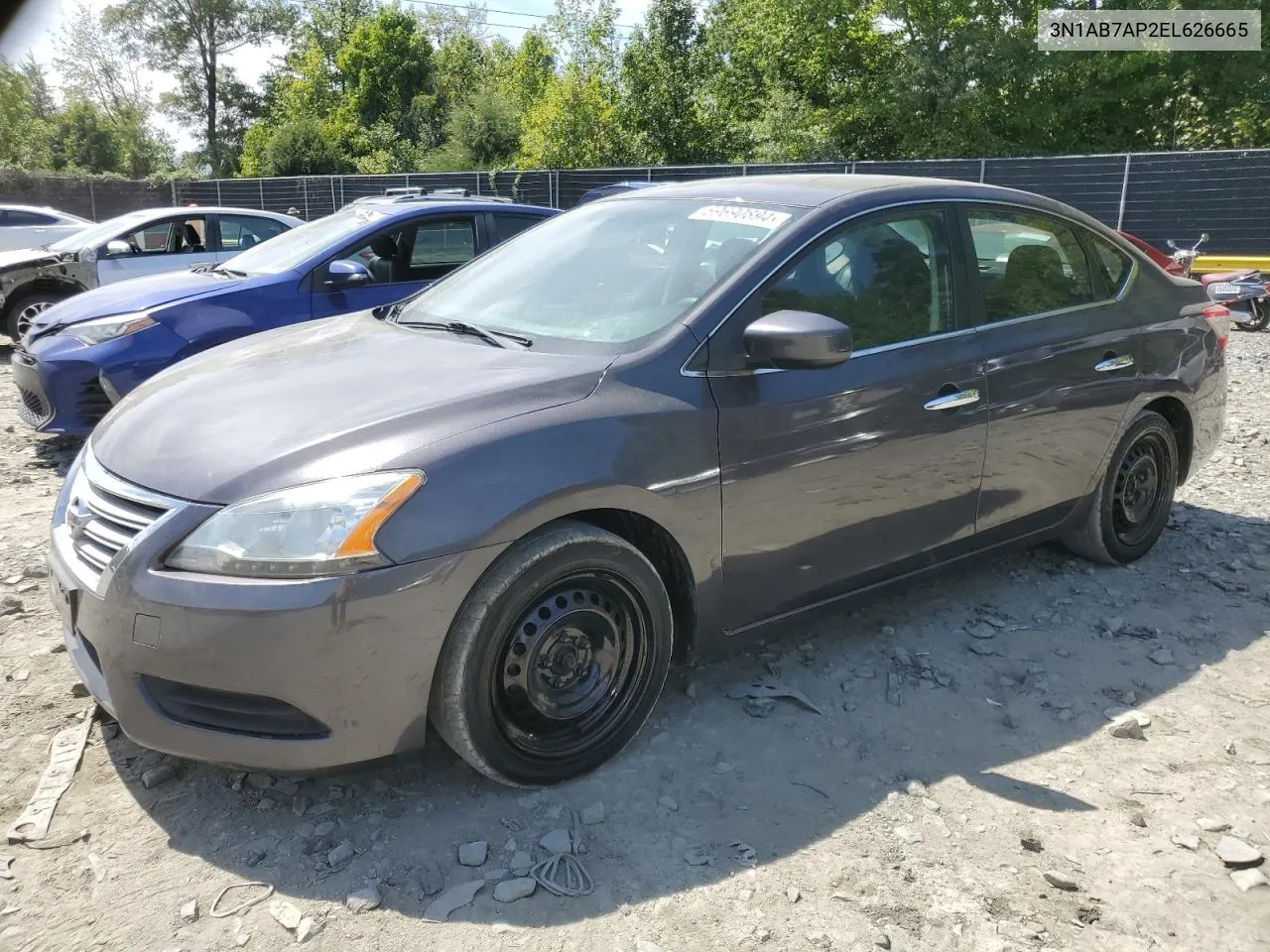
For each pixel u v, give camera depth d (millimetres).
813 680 3480
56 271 10016
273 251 6898
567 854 2531
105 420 3133
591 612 2807
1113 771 2992
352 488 2449
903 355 3451
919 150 25047
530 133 29875
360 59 47125
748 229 3402
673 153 29438
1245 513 5395
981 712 3312
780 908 2375
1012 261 3951
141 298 6168
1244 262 15227
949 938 2299
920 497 3527
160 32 56688
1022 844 2637
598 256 3613
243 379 3066
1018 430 3799
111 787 2775
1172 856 2604
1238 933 2340
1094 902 2428
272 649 2371
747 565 3115
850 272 3420
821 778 2912
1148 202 16562
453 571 2488
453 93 48125
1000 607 4121
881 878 2494
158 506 2537
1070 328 4012
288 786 2789
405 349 3234
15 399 8289
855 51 26797
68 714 3137
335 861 2486
